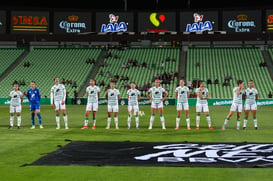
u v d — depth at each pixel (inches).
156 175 448.8
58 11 3339.1
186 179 430.3
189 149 624.4
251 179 429.7
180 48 3427.7
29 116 1494.8
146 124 1160.8
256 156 560.7
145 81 2965.1
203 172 462.9
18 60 3373.5
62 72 3157.0
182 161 525.3
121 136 833.5
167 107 2332.7
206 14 3240.7
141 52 3412.9
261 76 2960.1
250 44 3248.0
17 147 671.1
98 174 455.5
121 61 3284.9
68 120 1310.3
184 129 999.6
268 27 3169.3
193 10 3260.3
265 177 438.0
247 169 479.2
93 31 3346.5
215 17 3228.3
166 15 3284.9
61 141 747.4
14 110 1034.1
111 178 436.1
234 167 489.1
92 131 943.7
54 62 3316.9
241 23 3206.2
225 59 3243.1
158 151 605.3
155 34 3326.8
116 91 1023.6
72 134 873.5
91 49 3501.5
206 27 3243.1
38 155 590.2
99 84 2933.1
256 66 3105.3
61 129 995.3
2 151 629.0
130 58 3326.8
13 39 3344.0
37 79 3083.2
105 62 3275.1
